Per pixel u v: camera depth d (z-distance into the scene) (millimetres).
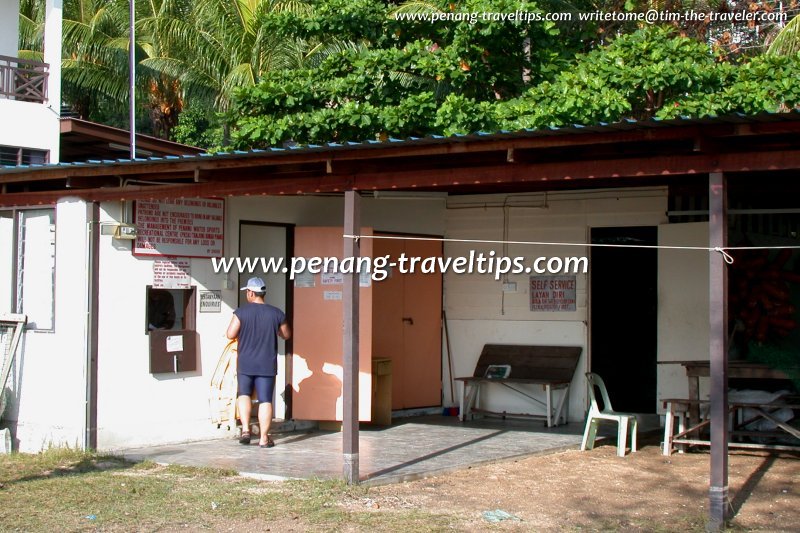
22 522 6875
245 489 7898
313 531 6648
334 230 11023
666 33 14297
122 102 27734
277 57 22344
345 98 15156
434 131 14117
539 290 12367
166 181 9297
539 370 12094
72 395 9500
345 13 15586
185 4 25422
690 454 9828
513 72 14977
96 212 9547
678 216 11523
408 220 12539
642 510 7359
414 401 12617
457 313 12922
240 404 10047
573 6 16516
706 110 12438
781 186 9594
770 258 11555
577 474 8727
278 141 14508
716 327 6852
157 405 9992
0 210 10414
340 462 9008
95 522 6883
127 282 9773
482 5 14352
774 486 8188
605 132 6770
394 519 6945
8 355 9906
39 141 17406
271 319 10031
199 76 24312
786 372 9734
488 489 8039
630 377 12164
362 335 10617
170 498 7578
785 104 13133
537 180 7492
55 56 17812
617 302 12156
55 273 9766
